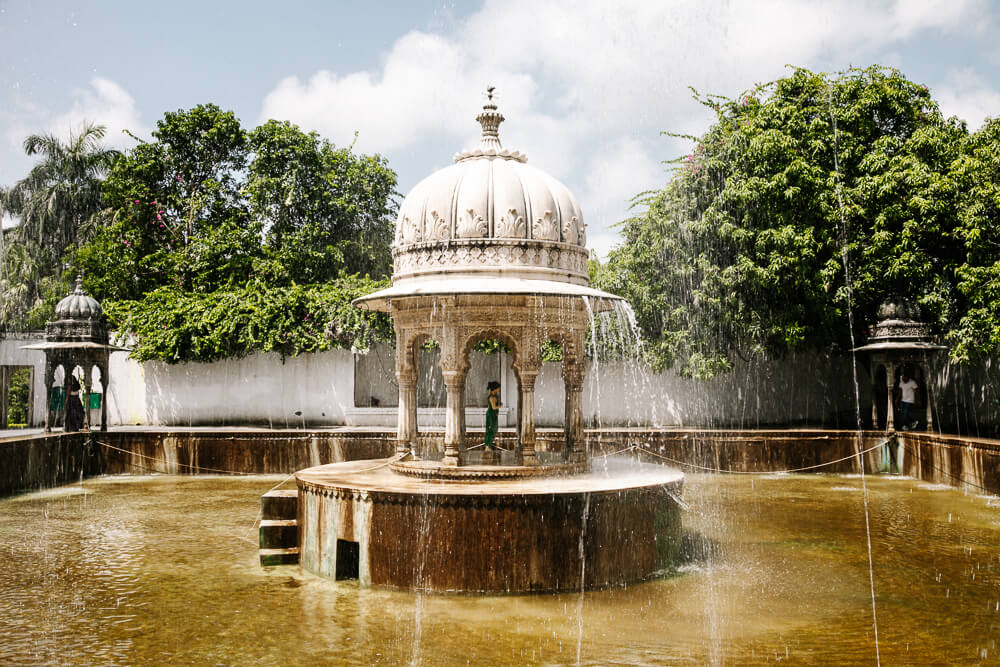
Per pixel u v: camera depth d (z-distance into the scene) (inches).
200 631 219.3
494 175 317.1
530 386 309.4
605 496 267.1
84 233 890.7
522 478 292.7
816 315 645.3
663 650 200.4
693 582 273.6
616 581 267.7
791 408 717.3
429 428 676.1
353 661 194.4
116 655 200.2
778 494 490.0
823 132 617.0
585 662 191.8
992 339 497.7
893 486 524.1
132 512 427.2
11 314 884.6
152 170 823.7
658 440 605.6
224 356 690.2
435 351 764.6
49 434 549.3
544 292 288.7
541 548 256.8
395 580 261.7
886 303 597.6
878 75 634.2
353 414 680.4
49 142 933.2
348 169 896.9
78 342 576.1
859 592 259.0
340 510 276.7
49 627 223.9
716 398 714.2
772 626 221.5
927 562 305.0
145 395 704.4
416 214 321.4
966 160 545.6
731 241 631.2
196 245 781.9
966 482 489.1
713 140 678.5
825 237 598.2
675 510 297.6
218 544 343.6
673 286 679.7
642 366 713.6
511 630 217.5
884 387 689.0
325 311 684.7
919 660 193.8
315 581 276.5
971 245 520.7
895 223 589.3
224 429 623.8
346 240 886.4
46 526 386.6
